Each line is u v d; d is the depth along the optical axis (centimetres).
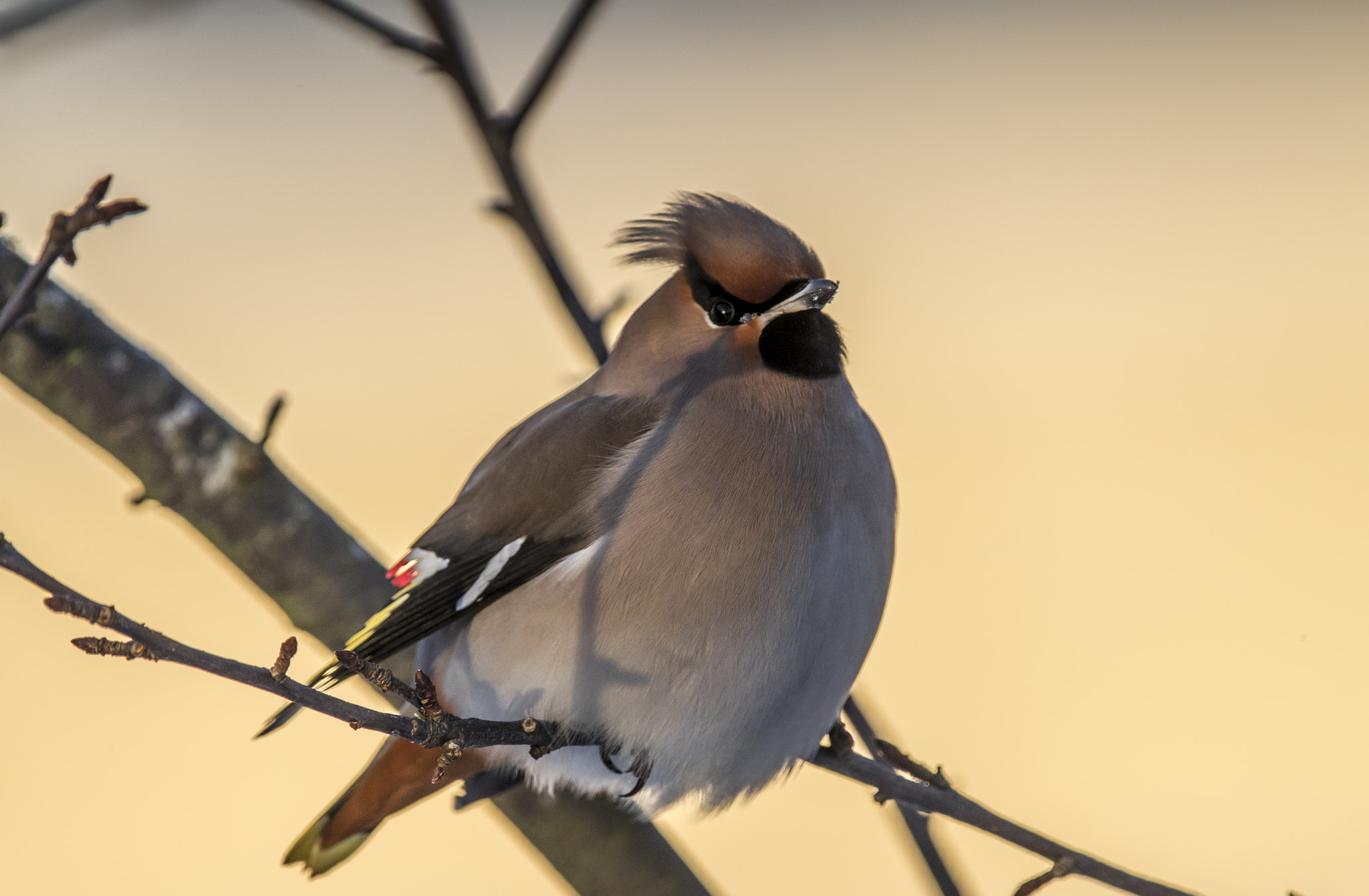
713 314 700
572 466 682
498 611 687
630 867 715
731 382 685
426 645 731
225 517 694
